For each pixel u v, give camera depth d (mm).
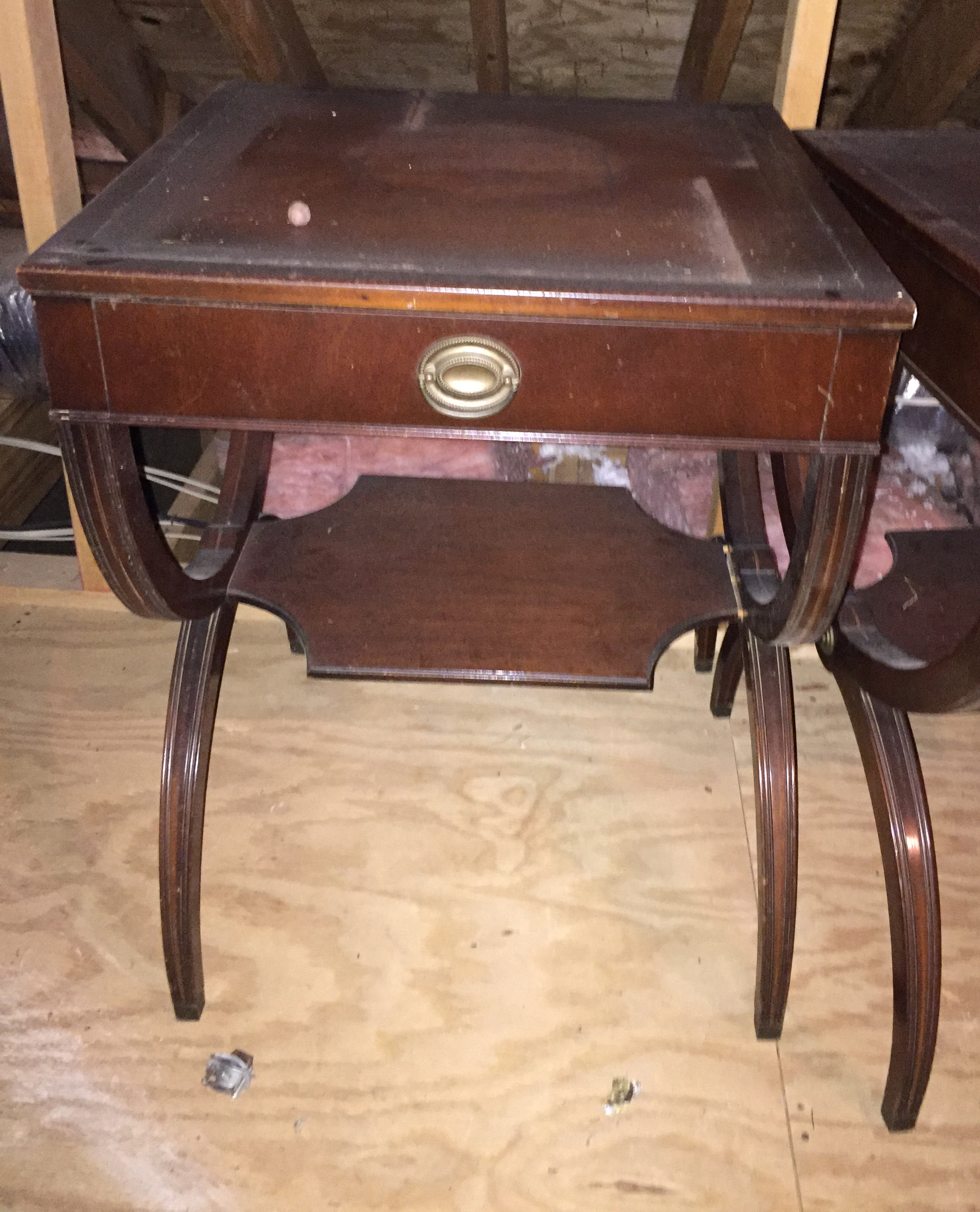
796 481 1009
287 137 898
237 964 1034
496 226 738
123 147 1607
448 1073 954
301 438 1710
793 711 930
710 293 641
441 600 1020
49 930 1060
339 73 1495
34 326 1486
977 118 1437
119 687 1334
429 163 855
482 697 1338
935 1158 911
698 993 1026
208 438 1802
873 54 1372
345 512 1129
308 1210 860
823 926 1091
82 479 737
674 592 1033
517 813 1190
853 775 1255
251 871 1118
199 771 914
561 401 686
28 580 1478
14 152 1136
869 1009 1023
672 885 1124
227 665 1373
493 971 1036
